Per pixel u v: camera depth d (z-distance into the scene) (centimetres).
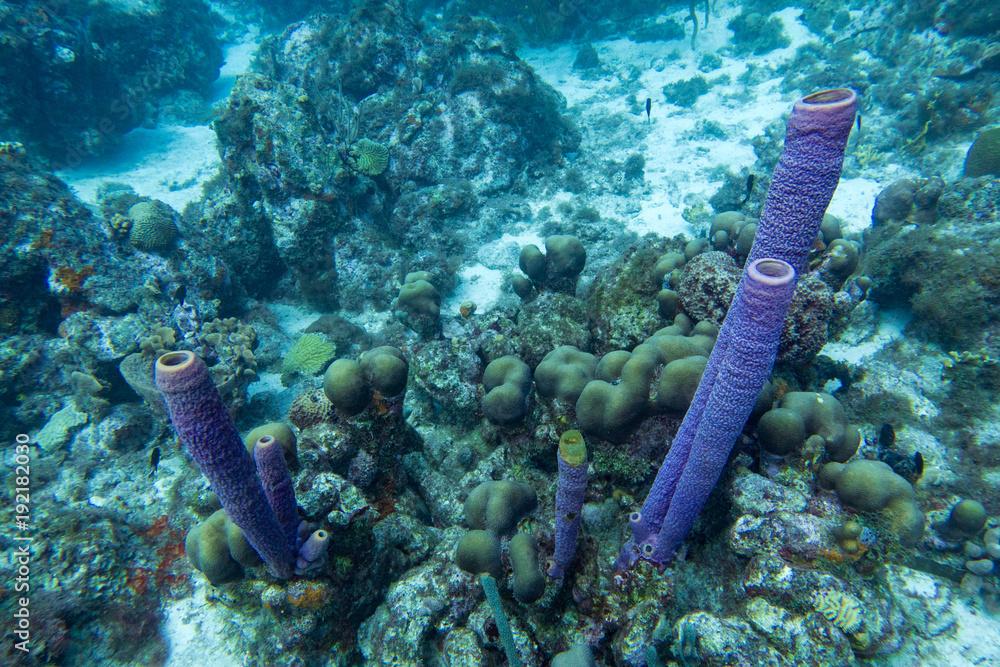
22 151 291
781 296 73
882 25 534
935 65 447
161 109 668
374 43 450
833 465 119
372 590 140
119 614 162
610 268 212
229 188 364
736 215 200
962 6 445
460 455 199
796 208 76
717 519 125
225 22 924
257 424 271
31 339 257
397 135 443
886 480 111
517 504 140
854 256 185
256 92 343
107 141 574
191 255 309
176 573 175
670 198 446
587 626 125
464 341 219
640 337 188
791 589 100
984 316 201
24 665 143
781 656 96
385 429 168
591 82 675
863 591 103
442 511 177
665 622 115
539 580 124
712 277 153
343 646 136
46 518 178
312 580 126
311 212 351
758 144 473
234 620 160
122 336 262
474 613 130
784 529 107
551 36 766
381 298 364
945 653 114
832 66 542
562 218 438
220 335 280
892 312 240
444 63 453
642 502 141
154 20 663
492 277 389
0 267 250
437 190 423
